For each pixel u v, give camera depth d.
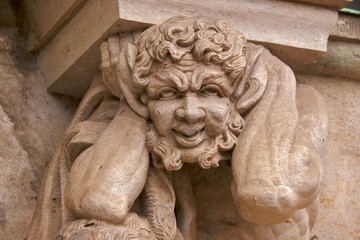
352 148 3.17
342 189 3.13
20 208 2.90
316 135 2.73
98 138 2.62
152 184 2.61
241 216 2.63
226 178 2.77
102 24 2.80
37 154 2.99
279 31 2.91
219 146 2.57
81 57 2.89
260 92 2.64
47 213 2.78
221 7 2.84
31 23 3.10
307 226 2.79
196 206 2.81
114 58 2.74
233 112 2.61
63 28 2.97
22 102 3.03
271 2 2.90
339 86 3.21
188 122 2.53
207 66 2.53
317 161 2.55
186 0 2.80
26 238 2.82
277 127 2.56
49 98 3.07
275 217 2.48
